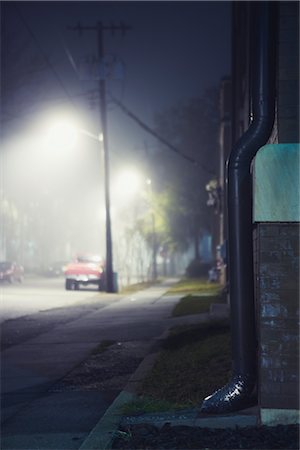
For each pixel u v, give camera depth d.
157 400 7.95
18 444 6.63
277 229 6.32
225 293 23.33
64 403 8.52
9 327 17.50
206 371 9.24
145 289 36.94
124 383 9.75
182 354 11.16
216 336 12.46
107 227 33.72
